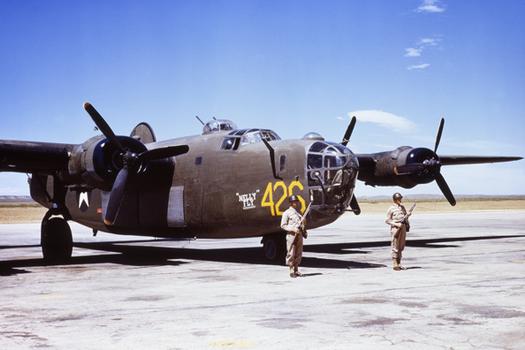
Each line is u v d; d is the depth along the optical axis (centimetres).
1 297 862
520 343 560
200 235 1444
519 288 915
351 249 1786
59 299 841
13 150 1342
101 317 700
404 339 578
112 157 1367
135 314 718
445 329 621
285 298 827
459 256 1498
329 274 1109
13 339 589
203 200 1380
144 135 1762
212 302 800
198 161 1410
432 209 9394
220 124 1515
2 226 4122
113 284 1002
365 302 790
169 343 569
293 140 1261
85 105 1309
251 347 552
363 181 1927
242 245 2142
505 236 2348
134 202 1525
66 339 588
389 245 1959
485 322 656
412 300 804
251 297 839
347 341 571
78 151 1392
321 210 1183
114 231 1658
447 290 895
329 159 1180
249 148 1318
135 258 1557
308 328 629
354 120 1494
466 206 11506
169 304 788
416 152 1770
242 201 1295
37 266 1343
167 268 1270
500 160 2041
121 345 563
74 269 1267
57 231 1476
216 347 554
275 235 1360
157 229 1511
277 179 1230
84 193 1683
